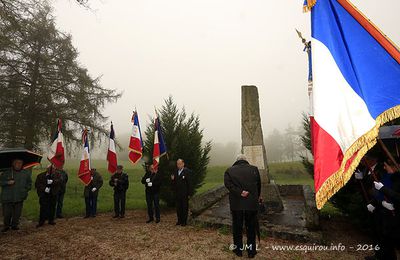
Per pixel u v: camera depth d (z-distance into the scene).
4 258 4.98
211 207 8.45
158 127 8.43
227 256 4.80
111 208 11.16
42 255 5.11
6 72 15.78
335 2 3.24
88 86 18.72
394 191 3.58
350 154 2.60
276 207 7.62
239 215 4.73
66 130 17.42
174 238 5.95
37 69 16.62
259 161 8.10
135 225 7.47
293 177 33.09
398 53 2.90
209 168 37.81
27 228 7.52
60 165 8.45
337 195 7.08
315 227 5.77
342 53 3.05
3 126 15.00
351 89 2.87
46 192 7.75
